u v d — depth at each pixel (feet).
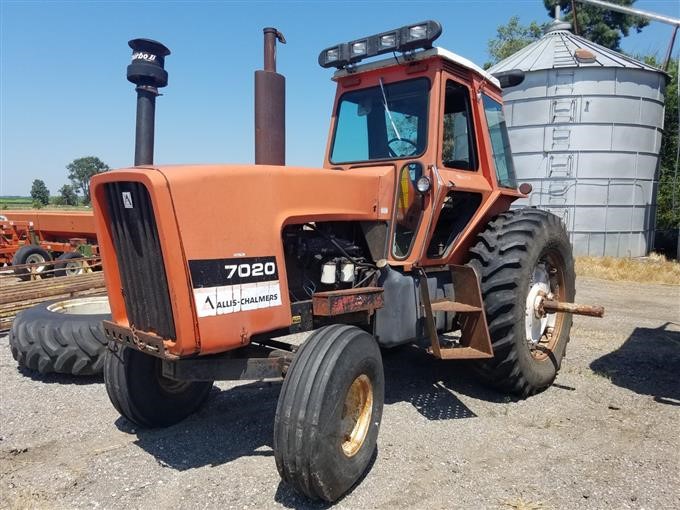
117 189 9.04
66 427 11.78
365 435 9.50
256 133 11.30
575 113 41.68
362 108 13.57
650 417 12.47
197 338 8.45
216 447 10.79
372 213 11.70
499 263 13.05
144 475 9.68
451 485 9.42
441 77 12.34
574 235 42.73
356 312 11.50
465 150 13.82
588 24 75.56
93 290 22.43
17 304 20.22
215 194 8.70
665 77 44.57
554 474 9.81
